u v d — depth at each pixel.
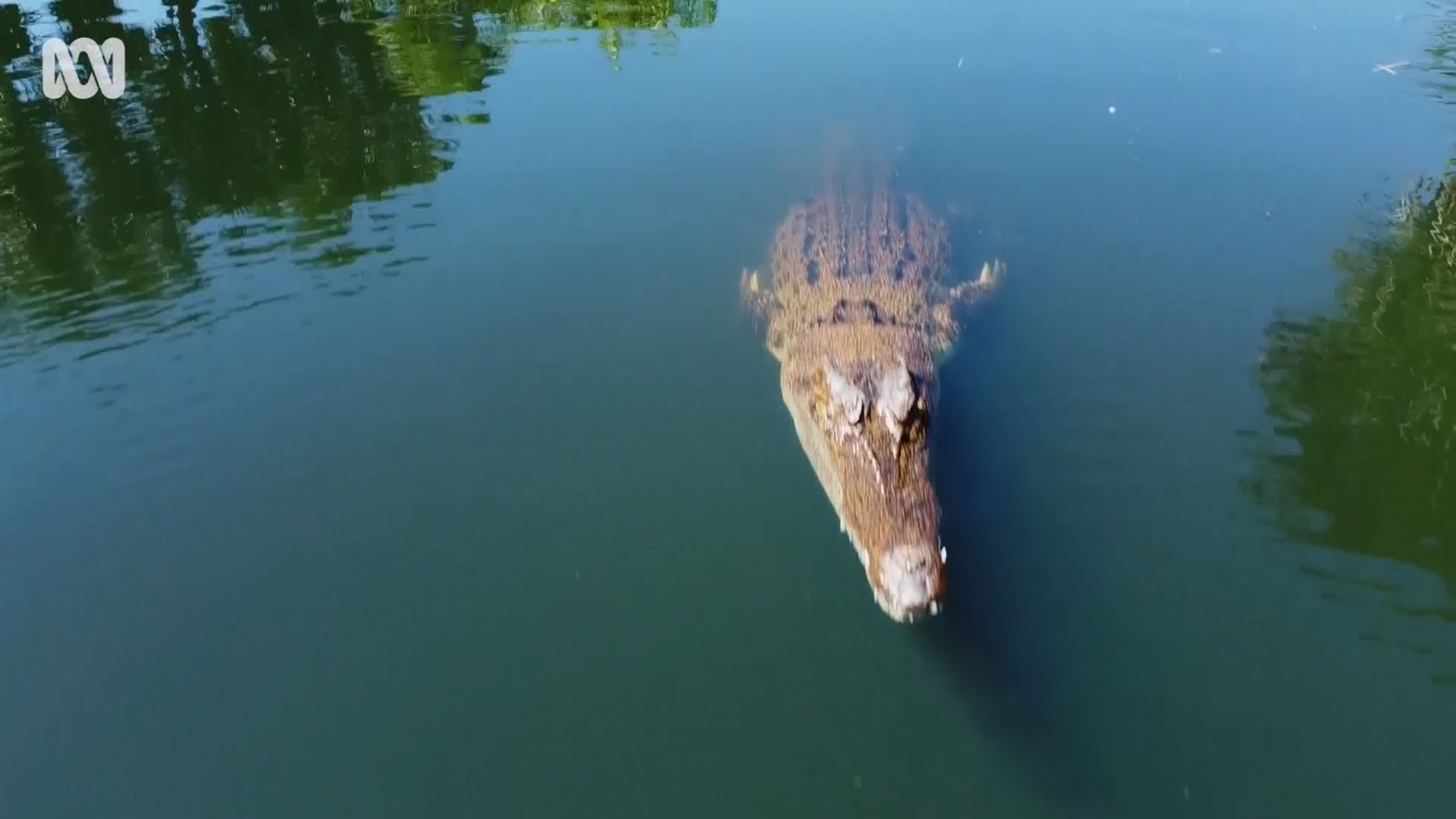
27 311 8.28
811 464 6.77
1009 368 7.33
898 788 4.94
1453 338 7.42
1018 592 5.76
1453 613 5.55
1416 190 9.11
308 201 9.77
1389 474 6.36
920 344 7.06
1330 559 5.88
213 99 11.98
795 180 9.96
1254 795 4.79
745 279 8.68
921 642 5.60
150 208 9.74
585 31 13.58
